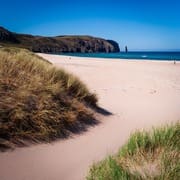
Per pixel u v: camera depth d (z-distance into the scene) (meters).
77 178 3.65
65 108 5.96
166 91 12.43
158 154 3.49
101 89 11.89
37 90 5.71
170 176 2.83
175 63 38.81
